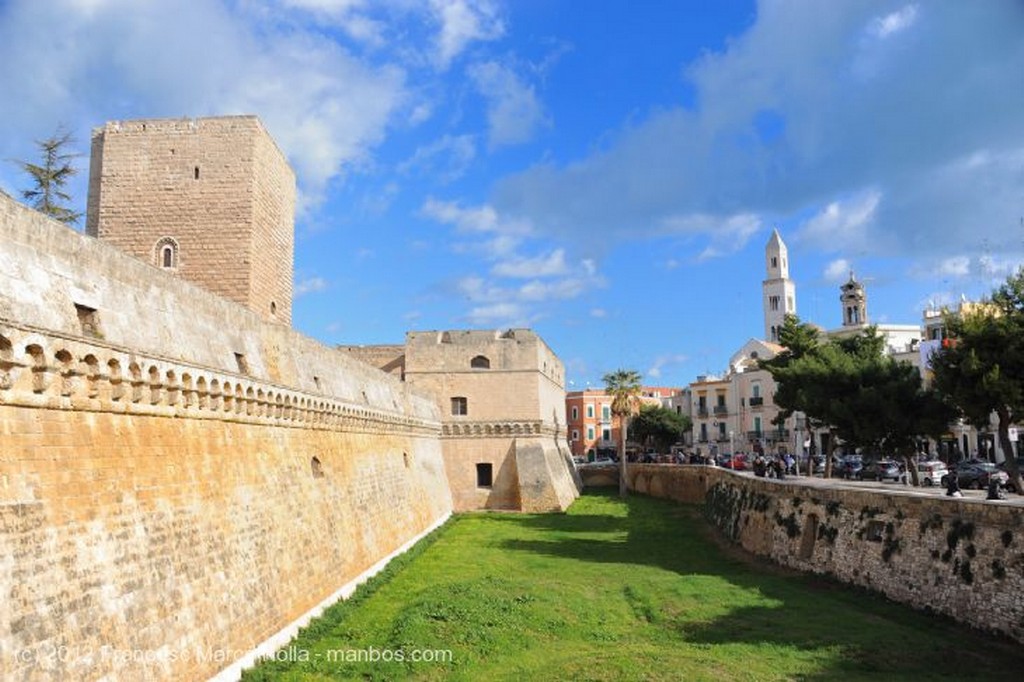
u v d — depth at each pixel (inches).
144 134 1609.3
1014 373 1408.7
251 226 1577.3
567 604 1170.6
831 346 2511.1
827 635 986.7
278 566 1031.0
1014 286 1446.9
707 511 2470.5
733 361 5147.6
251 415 1050.7
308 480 1243.2
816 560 1417.3
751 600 1195.3
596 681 815.7
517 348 2898.6
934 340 3011.8
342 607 1180.5
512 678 852.0
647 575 1433.3
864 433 2065.7
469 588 1246.9
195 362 878.4
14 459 591.8
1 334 580.7
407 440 2127.2
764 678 818.2
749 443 4510.3
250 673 860.0
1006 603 955.3
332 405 1400.1
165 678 714.2
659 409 5275.6
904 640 955.3
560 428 3528.5
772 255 6013.8
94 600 641.6
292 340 1283.2
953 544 1070.4
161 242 1582.2
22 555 578.2
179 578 777.6
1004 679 825.5
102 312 735.1
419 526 2014.0
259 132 1615.4
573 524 2308.1
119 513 708.7
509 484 2807.6
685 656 902.4
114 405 725.3
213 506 889.5
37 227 663.8
